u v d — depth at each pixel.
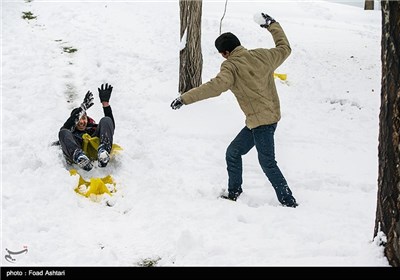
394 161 3.79
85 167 6.22
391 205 3.88
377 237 4.11
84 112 6.71
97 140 6.69
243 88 5.46
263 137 5.59
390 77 3.69
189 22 8.79
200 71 9.05
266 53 5.59
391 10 3.59
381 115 3.87
